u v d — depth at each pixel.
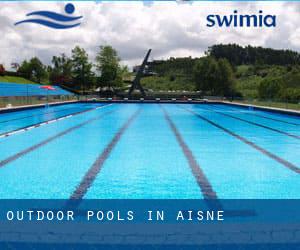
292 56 93.12
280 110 17.30
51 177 4.77
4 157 6.17
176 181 4.58
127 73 41.59
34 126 11.24
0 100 21.09
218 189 4.20
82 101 29.17
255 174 4.99
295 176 4.88
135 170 5.20
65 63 49.47
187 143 7.84
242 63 88.69
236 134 9.44
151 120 13.53
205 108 22.58
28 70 53.62
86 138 8.54
